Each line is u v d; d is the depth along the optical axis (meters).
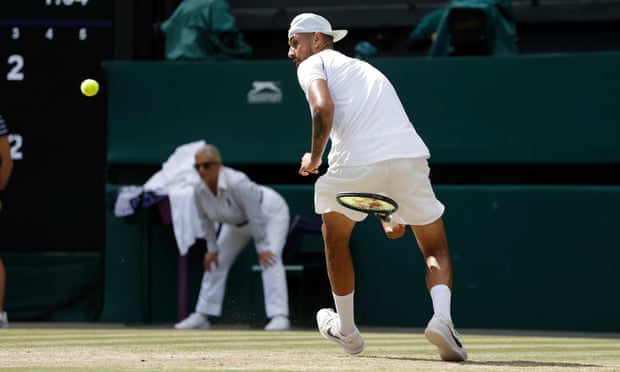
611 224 32.91
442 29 35.50
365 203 14.89
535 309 33.19
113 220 35.16
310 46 16.58
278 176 36.19
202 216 31.31
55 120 36.47
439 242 16.09
